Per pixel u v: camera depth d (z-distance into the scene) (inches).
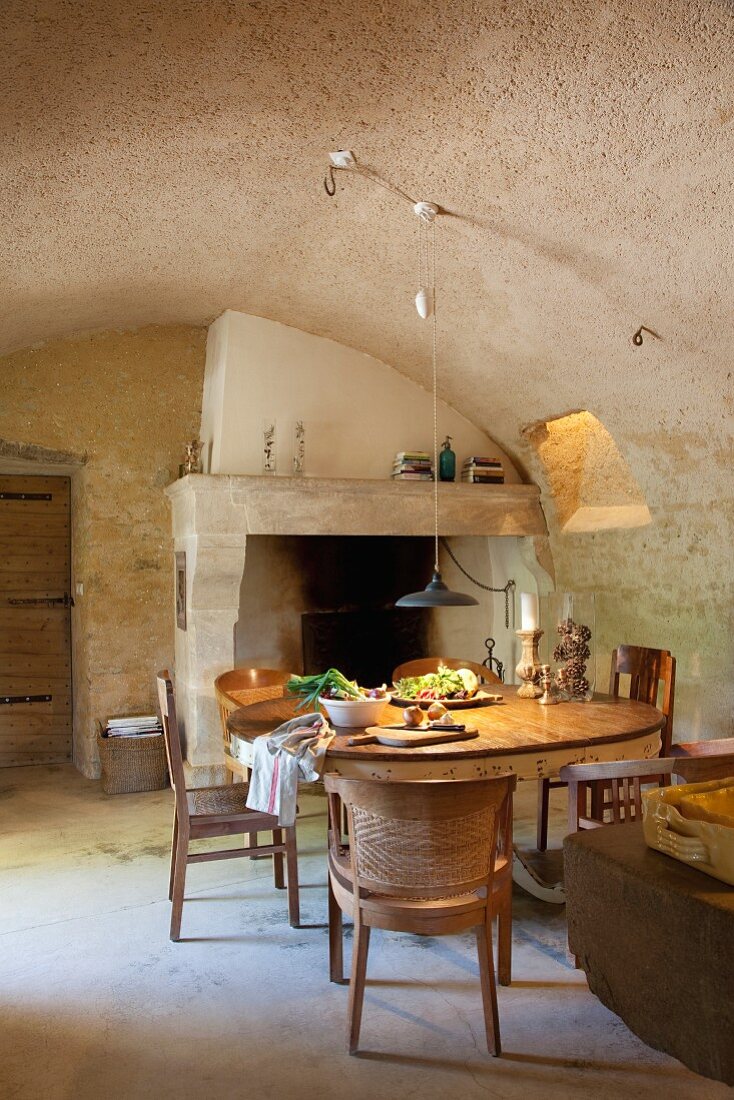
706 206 122.6
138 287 180.9
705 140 110.0
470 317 181.6
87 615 213.2
